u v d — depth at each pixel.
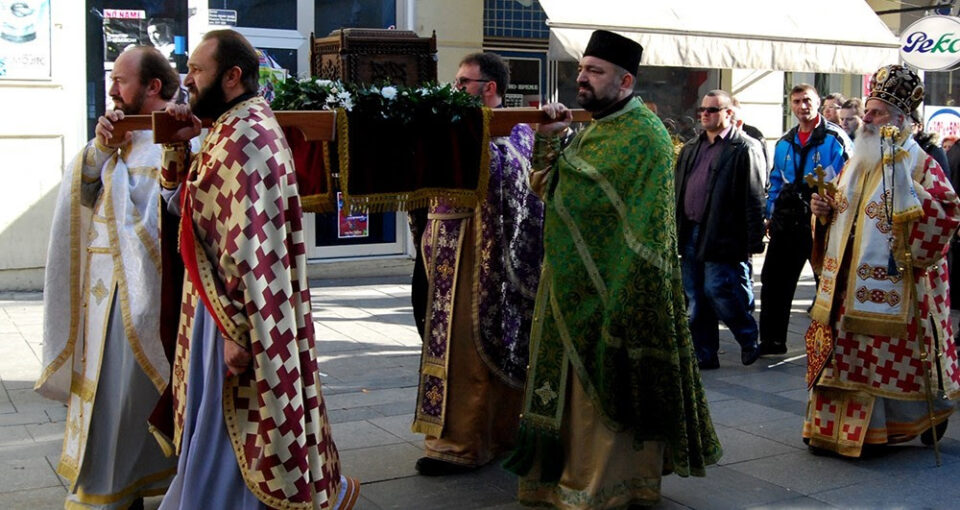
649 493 4.24
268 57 10.54
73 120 9.55
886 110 5.05
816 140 7.57
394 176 4.20
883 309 5.02
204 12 9.95
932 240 4.96
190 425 3.48
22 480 4.64
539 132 4.39
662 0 10.62
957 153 9.45
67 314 4.11
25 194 9.40
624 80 4.20
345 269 10.87
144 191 3.99
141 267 3.92
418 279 5.00
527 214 4.85
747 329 7.33
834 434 5.16
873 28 11.86
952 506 4.56
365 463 4.98
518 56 11.77
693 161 7.39
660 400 4.06
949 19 10.15
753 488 4.75
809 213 7.48
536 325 4.27
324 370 6.85
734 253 7.12
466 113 4.27
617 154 4.09
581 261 4.12
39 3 9.27
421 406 4.88
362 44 4.46
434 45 4.62
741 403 6.28
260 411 3.32
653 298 4.02
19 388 6.29
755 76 13.09
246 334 3.33
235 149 3.34
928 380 5.04
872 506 4.54
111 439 3.96
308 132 3.99
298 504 3.36
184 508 3.42
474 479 4.76
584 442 4.14
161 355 3.94
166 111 3.51
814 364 5.19
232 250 3.29
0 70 9.20
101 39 9.66
